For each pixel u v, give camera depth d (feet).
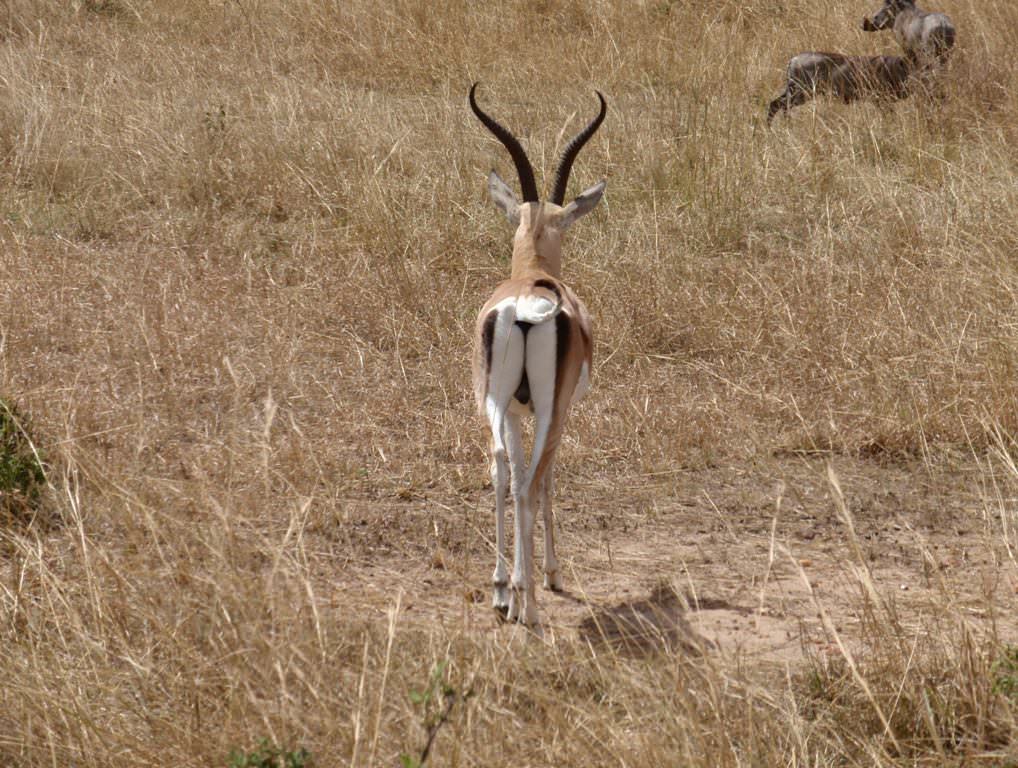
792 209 72.54
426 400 51.52
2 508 38.78
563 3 111.04
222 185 73.10
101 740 27.17
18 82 84.17
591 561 39.91
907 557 40.40
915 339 54.95
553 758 26.99
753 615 36.45
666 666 31.22
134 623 32.09
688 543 41.27
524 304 34.55
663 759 26.55
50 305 56.70
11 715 28.12
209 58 97.45
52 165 74.33
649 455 47.01
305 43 103.55
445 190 71.87
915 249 65.67
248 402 49.37
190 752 26.89
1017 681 29.68
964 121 83.41
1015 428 48.08
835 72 86.38
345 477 44.47
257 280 61.62
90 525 38.83
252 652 29.30
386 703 28.22
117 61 93.04
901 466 47.39
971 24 101.04
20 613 32.55
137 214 70.49
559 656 32.27
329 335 57.06
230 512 36.70
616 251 66.18
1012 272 59.72
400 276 61.98
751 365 54.54
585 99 89.51
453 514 42.60
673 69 96.63
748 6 111.04
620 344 55.83
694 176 74.08
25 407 45.85
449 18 106.52
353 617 34.22
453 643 32.01
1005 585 38.14
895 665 31.17
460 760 26.30
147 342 51.75
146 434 44.29
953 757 28.58
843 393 51.34
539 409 34.58
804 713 30.48
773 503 44.16
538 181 74.08
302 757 25.63
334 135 77.56
